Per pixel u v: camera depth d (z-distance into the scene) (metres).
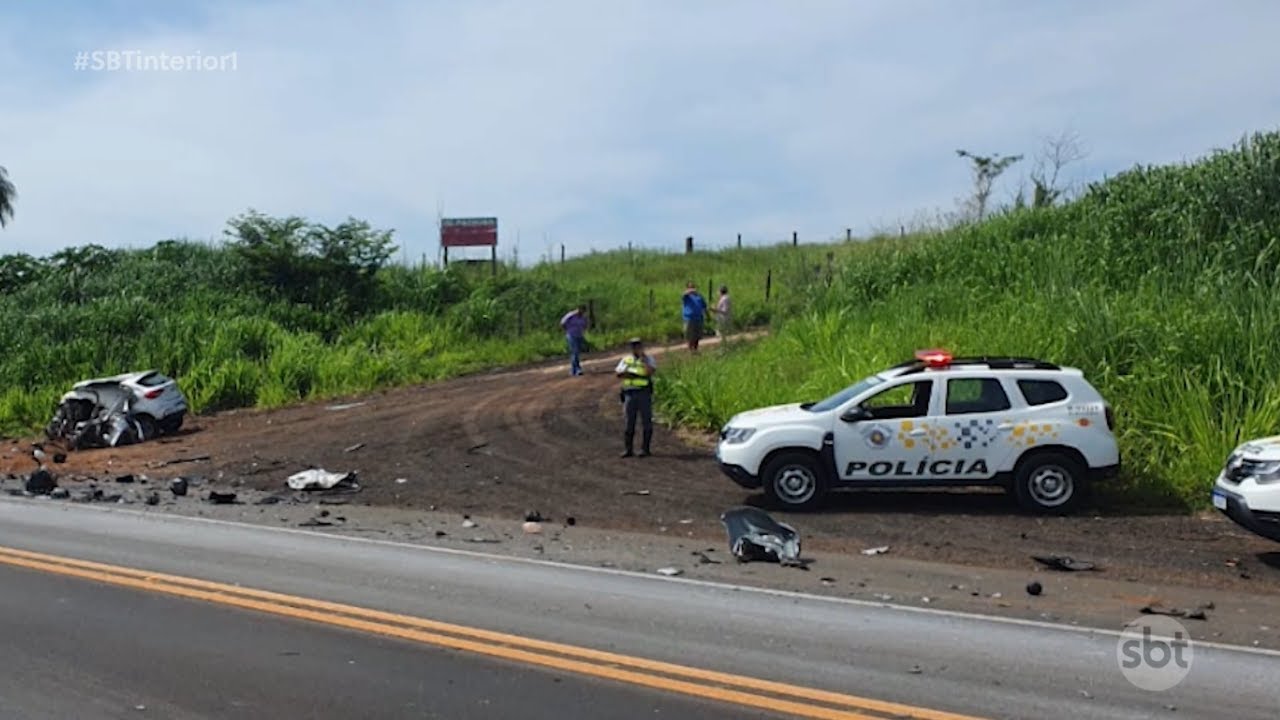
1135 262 20.05
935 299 21.59
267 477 17.16
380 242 39.19
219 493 15.41
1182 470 13.81
